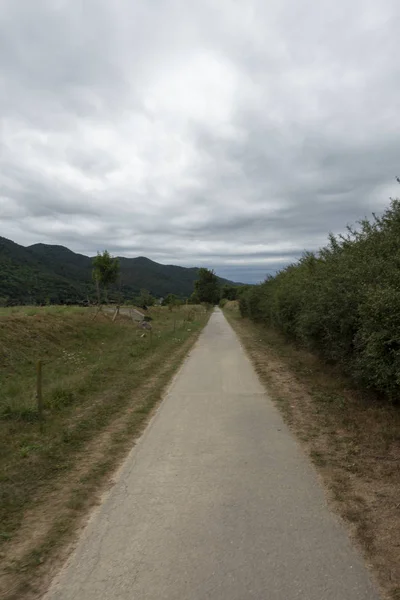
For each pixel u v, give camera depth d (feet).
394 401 23.16
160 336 67.46
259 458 16.92
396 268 21.31
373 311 19.27
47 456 17.71
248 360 45.19
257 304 94.27
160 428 21.54
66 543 11.03
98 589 9.09
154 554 10.32
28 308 68.23
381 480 14.43
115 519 12.23
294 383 32.42
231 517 12.08
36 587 9.27
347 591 8.77
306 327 34.71
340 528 11.32
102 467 16.43
